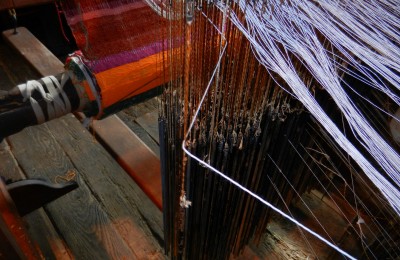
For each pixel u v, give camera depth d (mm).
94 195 1521
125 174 1624
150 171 1514
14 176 1594
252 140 819
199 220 939
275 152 1006
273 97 789
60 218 1416
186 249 1050
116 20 1314
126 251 1308
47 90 1104
